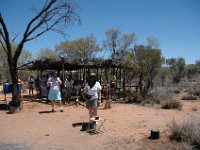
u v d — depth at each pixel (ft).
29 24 44.34
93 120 30.71
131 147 23.12
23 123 33.68
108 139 25.73
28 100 58.29
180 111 43.55
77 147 23.73
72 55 127.03
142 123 32.78
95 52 126.11
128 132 28.07
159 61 78.59
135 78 87.25
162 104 48.57
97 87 31.71
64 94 53.06
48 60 58.34
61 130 29.73
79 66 63.57
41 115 38.88
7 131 29.78
